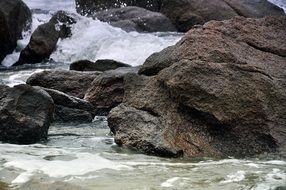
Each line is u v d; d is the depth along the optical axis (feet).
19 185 16.55
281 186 16.97
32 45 50.11
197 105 22.63
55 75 33.63
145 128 22.66
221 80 23.07
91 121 28.60
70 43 53.21
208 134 22.38
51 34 52.16
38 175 17.69
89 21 55.31
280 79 24.13
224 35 26.71
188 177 17.87
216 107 22.47
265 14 61.82
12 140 23.30
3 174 17.72
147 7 69.31
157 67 26.71
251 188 16.75
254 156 21.39
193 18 61.67
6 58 51.34
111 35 53.57
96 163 19.44
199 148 21.66
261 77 23.47
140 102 24.31
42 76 33.53
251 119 22.43
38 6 91.66
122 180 17.37
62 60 51.90
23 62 50.39
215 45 25.50
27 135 23.25
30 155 20.67
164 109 23.44
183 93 22.86
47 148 22.21
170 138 21.80
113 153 21.50
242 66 23.72
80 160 19.84
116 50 49.57
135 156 20.98
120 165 19.35
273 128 22.24
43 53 50.67
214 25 27.40
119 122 23.73
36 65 49.37
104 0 71.97
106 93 31.04
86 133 25.64
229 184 17.11
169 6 63.62
